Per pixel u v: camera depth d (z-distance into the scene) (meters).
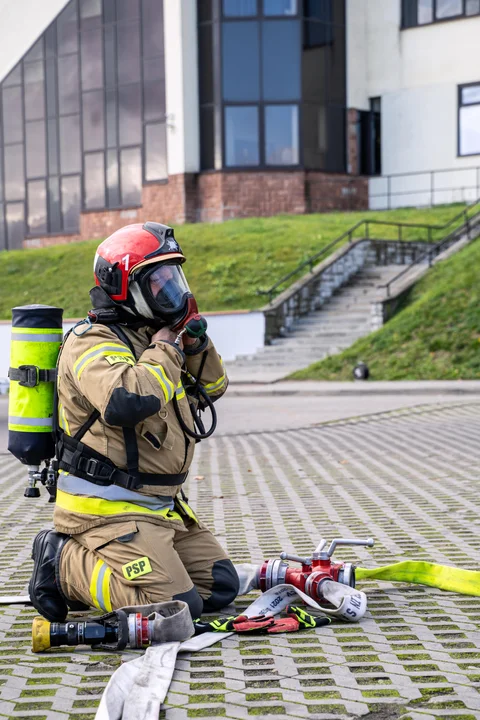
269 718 3.27
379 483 9.04
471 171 37.12
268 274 28.94
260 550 6.14
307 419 15.22
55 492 4.55
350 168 39.06
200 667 3.83
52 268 32.81
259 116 37.19
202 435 4.54
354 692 3.50
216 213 37.31
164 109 38.06
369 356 22.77
